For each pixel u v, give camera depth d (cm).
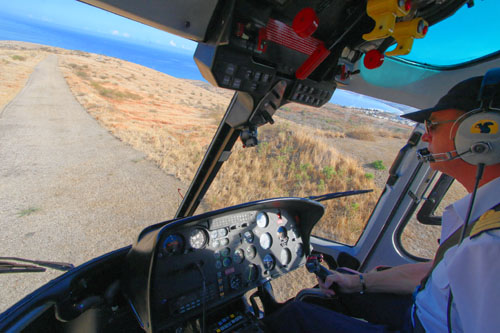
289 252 218
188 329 175
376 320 153
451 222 94
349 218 334
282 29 109
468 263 67
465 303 67
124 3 96
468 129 77
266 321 160
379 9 82
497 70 73
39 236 260
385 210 286
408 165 264
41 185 339
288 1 95
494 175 77
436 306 87
